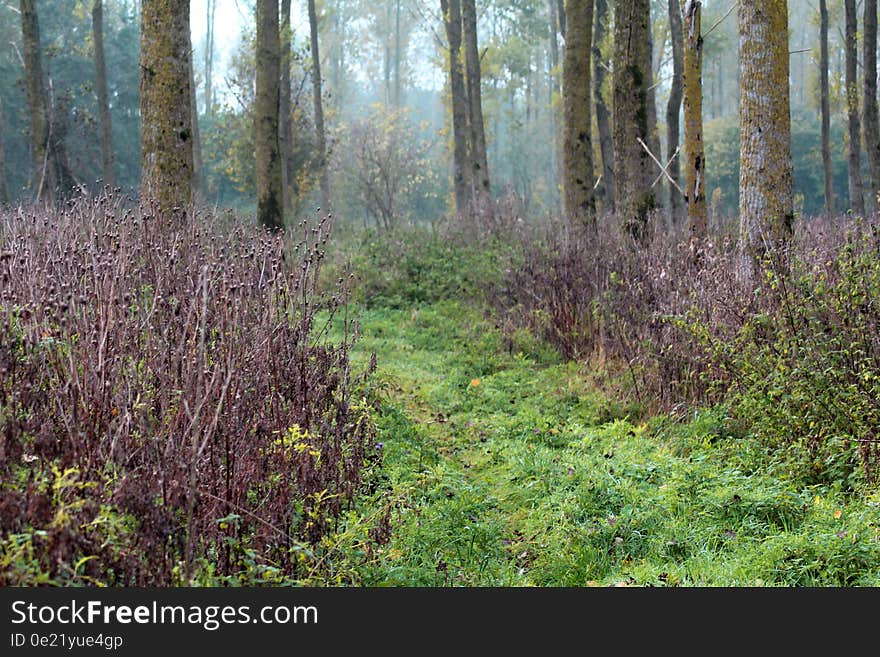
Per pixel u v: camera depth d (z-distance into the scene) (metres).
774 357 6.51
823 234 9.09
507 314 12.01
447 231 17.66
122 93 41.53
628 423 7.79
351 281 14.63
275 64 17.14
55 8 38.25
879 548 4.61
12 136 35.25
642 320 8.85
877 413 5.75
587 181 15.45
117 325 4.53
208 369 4.53
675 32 21.52
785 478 5.84
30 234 6.12
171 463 3.84
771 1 8.38
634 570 4.77
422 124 38.62
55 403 4.05
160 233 7.33
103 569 3.46
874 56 21.31
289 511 4.22
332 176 35.50
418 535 5.16
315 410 5.50
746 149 8.52
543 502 5.83
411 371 10.18
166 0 10.38
